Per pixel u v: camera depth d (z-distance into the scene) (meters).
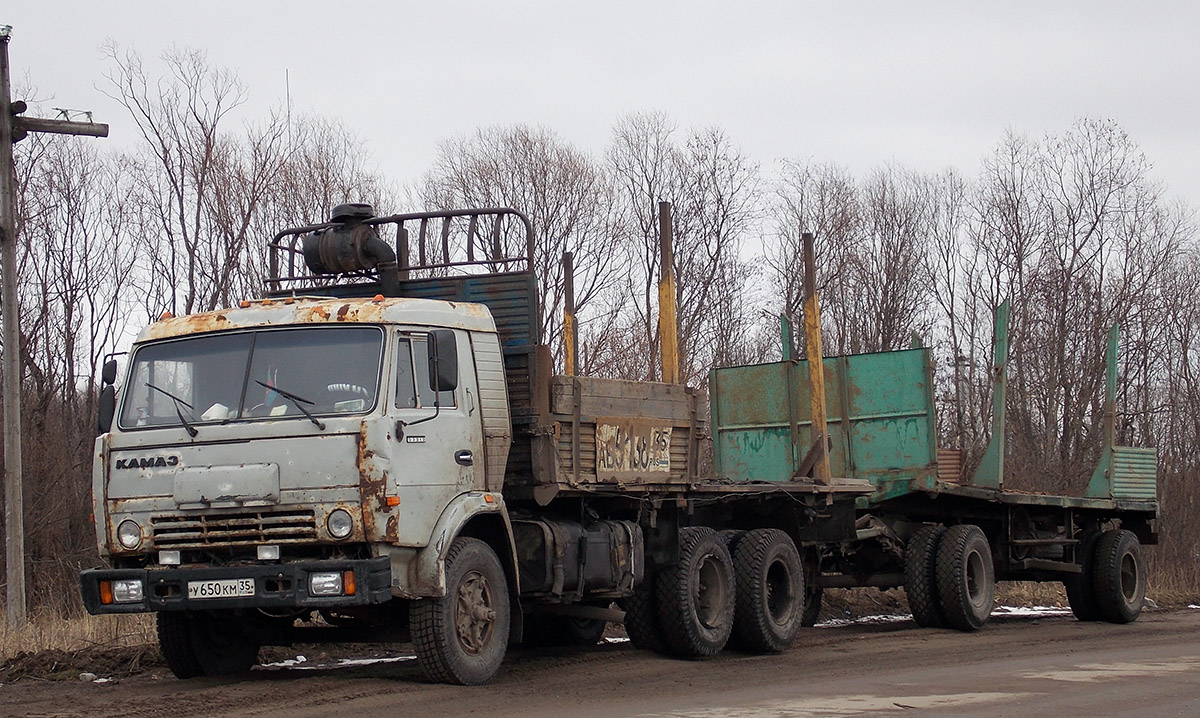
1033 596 22.11
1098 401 32.84
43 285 25.28
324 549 9.46
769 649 13.21
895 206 37.44
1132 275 35.03
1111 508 19.44
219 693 9.47
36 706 9.15
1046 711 8.52
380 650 13.16
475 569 10.14
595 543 11.48
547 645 13.95
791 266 34.72
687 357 30.92
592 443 11.25
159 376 10.02
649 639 12.59
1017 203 36.12
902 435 16.20
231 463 9.52
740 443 17.27
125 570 9.58
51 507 21.95
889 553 16.56
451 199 32.03
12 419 15.64
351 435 9.38
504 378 10.78
